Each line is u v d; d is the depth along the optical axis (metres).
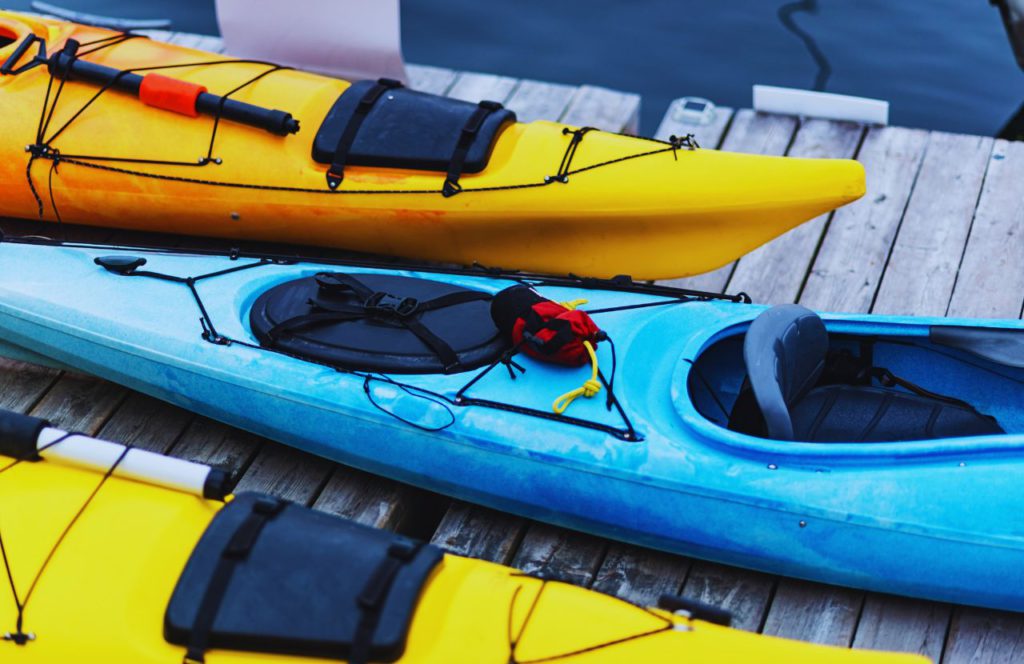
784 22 5.42
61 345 3.14
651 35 5.34
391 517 2.94
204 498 2.49
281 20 4.08
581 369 2.79
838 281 3.65
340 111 3.41
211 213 3.52
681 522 2.68
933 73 5.07
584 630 2.20
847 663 2.10
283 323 2.92
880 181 3.99
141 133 3.46
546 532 2.89
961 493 2.53
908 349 2.91
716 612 2.21
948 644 2.63
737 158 3.23
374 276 3.09
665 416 2.71
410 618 2.17
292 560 2.25
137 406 3.21
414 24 5.42
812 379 2.80
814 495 2.55
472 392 2.77
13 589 2.31
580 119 4.32
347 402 2.82
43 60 3.51
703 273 3.45
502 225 3.38
